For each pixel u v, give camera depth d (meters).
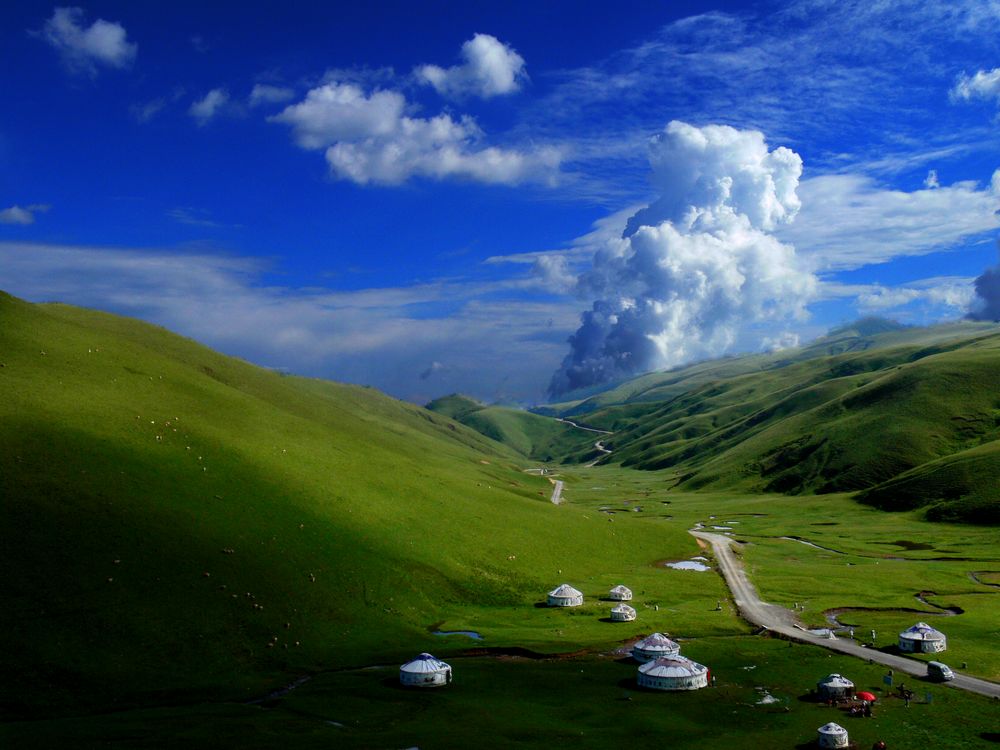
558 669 88.00
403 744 63.62
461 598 112.88
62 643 72.44
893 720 74.12
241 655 79.75
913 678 86.50
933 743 68.81
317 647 85.69
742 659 93.75
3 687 66.00
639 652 91.19
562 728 70.25
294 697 73.19
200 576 88.50
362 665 83.81
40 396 111.31
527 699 77.81
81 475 96.56
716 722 73.56
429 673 78.88
